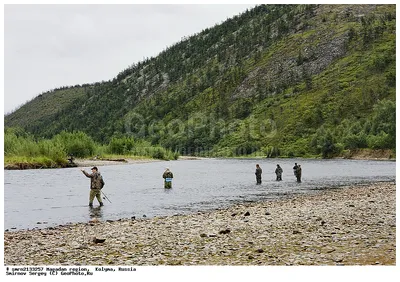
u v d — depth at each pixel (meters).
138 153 109.12
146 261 11.97
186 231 16.14
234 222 18.00
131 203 25.44
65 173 49.34
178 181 41.59
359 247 12.80
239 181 41.56
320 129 137.38
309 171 57.31
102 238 14.76
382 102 123.12
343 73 196.25
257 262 11.57
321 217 18.61
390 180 40.62
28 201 25.98
